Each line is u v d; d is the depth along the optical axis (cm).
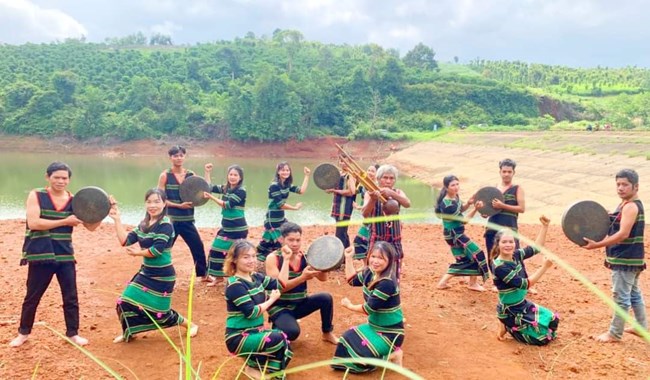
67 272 571
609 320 681
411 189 3198
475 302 755
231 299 514
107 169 4488
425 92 8744
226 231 800
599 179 2403
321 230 1269
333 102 8012
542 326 596
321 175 881
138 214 2153
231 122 6644
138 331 586
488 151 4256
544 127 7469
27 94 6962
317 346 601
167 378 511
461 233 788
